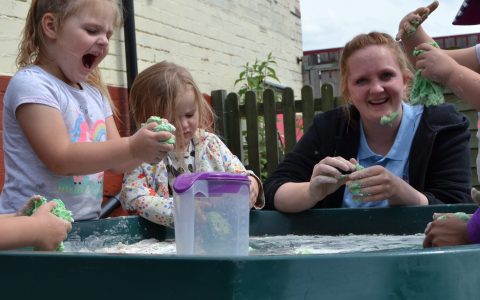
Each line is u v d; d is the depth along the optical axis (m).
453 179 2.23
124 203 2.14
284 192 2.14
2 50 3.29
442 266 0.84
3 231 1.15
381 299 0.80
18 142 1.86
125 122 4.24
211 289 0.75
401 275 0.81
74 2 1.90
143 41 4.56
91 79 2.25
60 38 1.92
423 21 2.01
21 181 1.85
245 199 1.28
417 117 2.32
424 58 1.59
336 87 7.85
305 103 5.12
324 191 2.04
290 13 7.77
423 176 2.25
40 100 1.79
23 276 0.87
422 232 1.97
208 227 1.23
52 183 1.86
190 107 2.27
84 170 1.69
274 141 5.20
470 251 0.87
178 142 2.24
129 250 1.76
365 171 2.01
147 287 0.79
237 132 5.27
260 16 6.82
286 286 0.76
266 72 6.91
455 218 1.38
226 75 5.93
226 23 5.97
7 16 3.33
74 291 0.83
